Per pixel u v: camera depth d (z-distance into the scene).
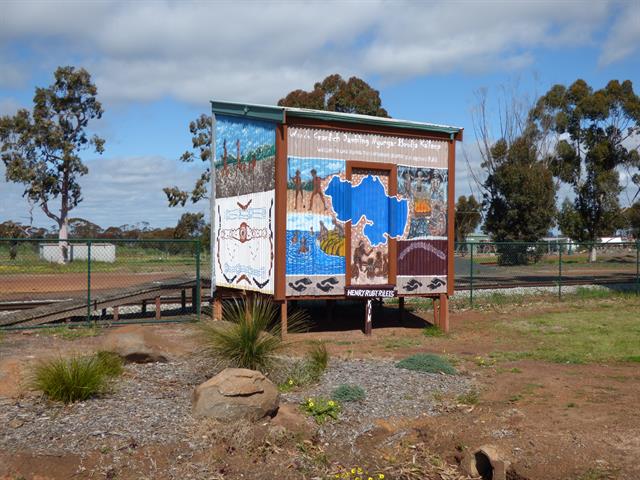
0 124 45.03
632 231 70.19
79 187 47.06
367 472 6.36
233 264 15.57
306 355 10.23
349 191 14.03
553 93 57.06
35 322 13.94
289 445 6.80
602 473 6.08
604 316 17.86
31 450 6.23
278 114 13.25
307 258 13.66
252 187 14.61
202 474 6.08
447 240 15.11
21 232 48.69
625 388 9.21
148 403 7.68
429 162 14.90
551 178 51.72
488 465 6.34
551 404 8.32
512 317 17.56
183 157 46.78
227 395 7.21
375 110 48.75
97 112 47.66
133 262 34.94
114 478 5.94
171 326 14.88
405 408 8.03
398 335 14.44
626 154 57.81
